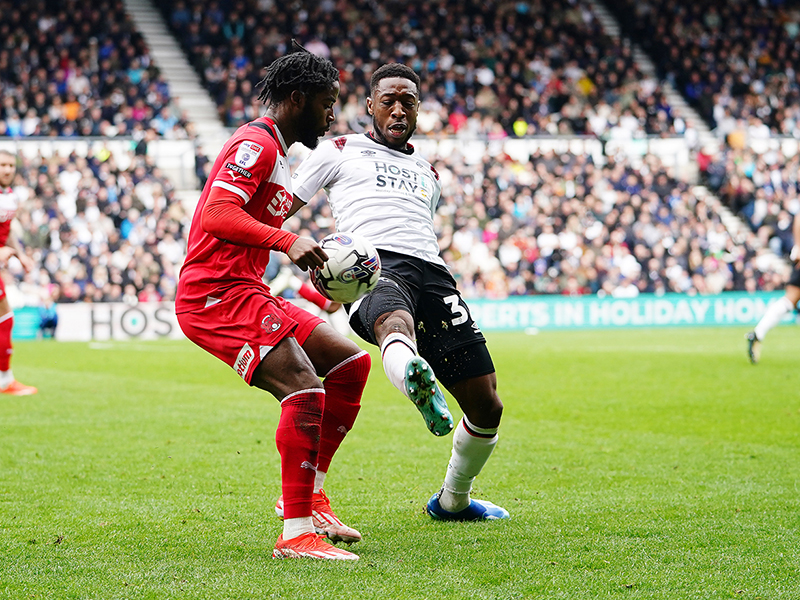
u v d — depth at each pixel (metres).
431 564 4.87
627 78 37.16
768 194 33.38
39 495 6.73
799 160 34.44
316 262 4.74
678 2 41.00
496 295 28.19
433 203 6.32
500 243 29.33
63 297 24.94
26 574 4.68
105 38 32.22
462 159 31.14
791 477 7.48
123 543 5.35
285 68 5.11
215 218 4.80
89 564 4.88
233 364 5.07
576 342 22.34
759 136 34.78
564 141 32.28
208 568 4.79
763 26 40.50
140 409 11.42
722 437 9.53
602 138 32.69
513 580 4.58
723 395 12.84
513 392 13.22
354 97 32.91
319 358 5.41
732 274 30.86
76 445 8.90
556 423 10.47
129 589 4.40
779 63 39.47
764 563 4.90
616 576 4.66
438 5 38.09
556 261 29.64
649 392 13.20
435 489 7.00
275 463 8.03
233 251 5.07
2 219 12.14
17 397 12.40
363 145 6.18
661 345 21.33
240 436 9.48
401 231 5.89
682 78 38.84
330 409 5.46
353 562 4.89
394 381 5.02
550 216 30.53
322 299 6.04
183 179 29.19
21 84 30.41
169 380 14.71
